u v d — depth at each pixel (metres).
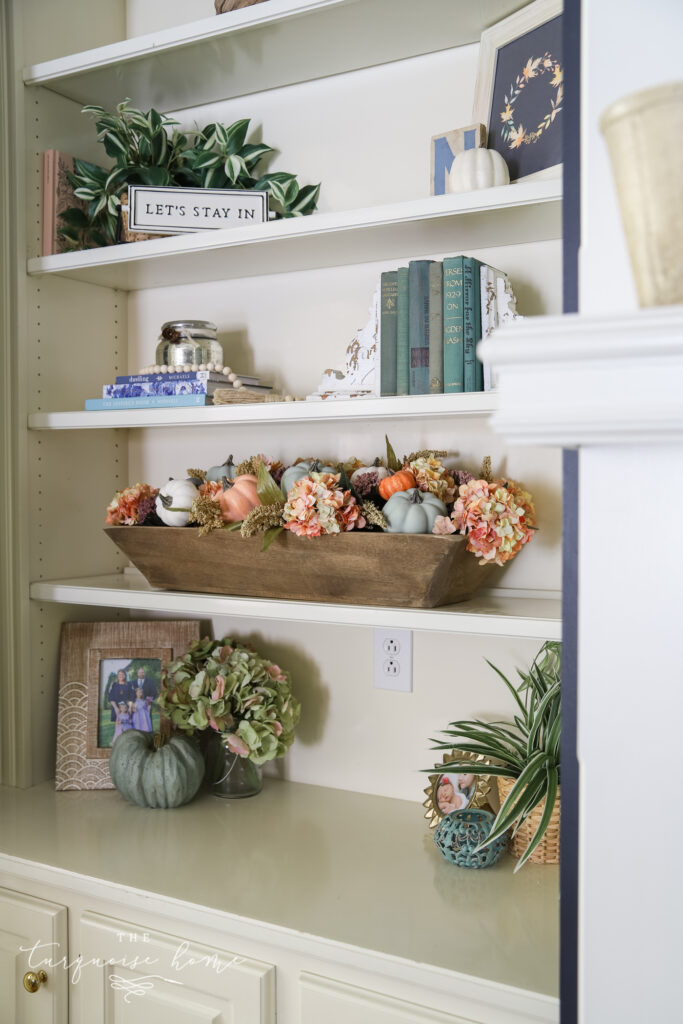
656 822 0.69
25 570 1.64
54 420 1.59
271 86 1.65
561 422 0.60
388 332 1.37
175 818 1.52
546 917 1.18
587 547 0.70
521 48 1.33
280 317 1.68
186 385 1.50
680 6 0.67
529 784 1.22
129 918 1.30
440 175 1.39
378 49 1.50
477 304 1.30
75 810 1.56
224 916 1.18
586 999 0.71
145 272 1.66
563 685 0.77
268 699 1.58
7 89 1.61
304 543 1.32
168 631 1.73
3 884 1.42
